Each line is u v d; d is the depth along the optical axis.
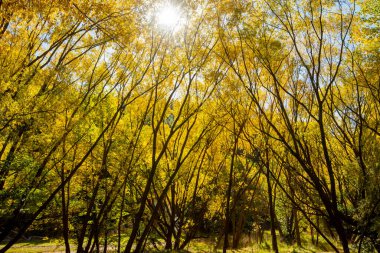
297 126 12.66
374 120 13.19
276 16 10.89
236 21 11.18
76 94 11.41
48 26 8.96
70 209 15.15
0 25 7.70
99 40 10.52
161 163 16.52
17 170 10.23
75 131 11.49
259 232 27.30
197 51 13.48
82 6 9.05
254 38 11.23
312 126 13.39
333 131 14.45
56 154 11.52
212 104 16.56
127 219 17.72
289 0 10.88
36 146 10.46
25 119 8.86
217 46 13.56
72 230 16.12
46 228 16.02
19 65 8.88
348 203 15.61
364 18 10.30
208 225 25.88
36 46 9.67
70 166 13.22
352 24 11.23
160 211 20.17
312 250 18.52
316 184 10.95
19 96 8.65
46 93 9.66
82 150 13.20
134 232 13.38
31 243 23.41
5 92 8.19
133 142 14.24
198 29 13.40
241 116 15.84
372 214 10.03
